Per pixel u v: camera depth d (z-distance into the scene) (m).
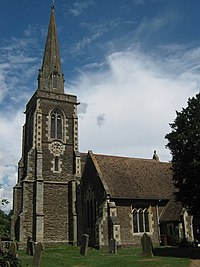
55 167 39.69
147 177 35.62
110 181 32.81
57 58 45.59
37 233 35.22
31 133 41.88
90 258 22.84
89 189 34.91
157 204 33.38
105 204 30.48
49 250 30.25
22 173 41.12
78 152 41.25
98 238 29.58
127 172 35.16
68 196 39.12
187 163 22.66
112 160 36.25
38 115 40.28
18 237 35.47
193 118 23.14
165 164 39.19
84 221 35.38
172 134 23.83
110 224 29.83
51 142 40.25
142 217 32.31
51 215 37.44
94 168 34.22
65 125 42.00
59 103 42.34
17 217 38.00
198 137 22.19
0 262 7.59
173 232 31.16
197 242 29.83
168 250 25.98
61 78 44.75
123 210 31.39
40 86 43.12
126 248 29.88
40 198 36.81
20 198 39.59
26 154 42.06
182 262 18.53
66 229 37.72
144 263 18.92
